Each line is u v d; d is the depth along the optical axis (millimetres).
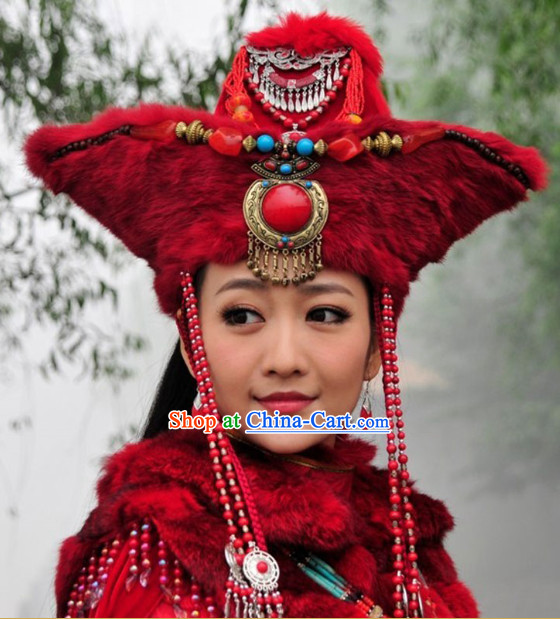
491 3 7039
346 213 1852
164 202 1889
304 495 1759
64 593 1793
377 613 1807
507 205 2055
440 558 2137
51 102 4367
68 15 4402
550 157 8906
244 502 1774
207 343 1870
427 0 10617
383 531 2010
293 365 1804
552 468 13539
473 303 16016
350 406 1895
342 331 1873
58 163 1936
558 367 12914
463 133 1951
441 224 1990
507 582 10516
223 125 1851
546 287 11141
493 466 14070
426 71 10172
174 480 1783
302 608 1703
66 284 4715
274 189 1823
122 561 1713
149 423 2215
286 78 2066
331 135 1851
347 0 5820
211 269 1866
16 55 4367
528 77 6340
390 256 1916
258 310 1838
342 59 2070
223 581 1673
